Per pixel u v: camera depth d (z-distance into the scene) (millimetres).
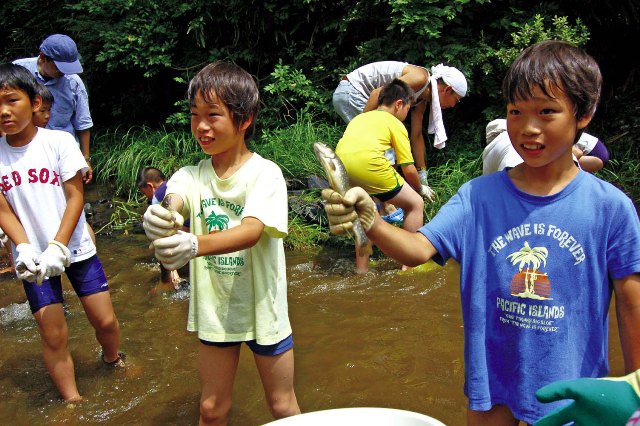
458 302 4148
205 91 2320
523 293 1820
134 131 8172
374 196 4578
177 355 3580
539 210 1814
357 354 3506
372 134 4492
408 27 6504
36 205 3027
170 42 7699
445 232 1872
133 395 3182
